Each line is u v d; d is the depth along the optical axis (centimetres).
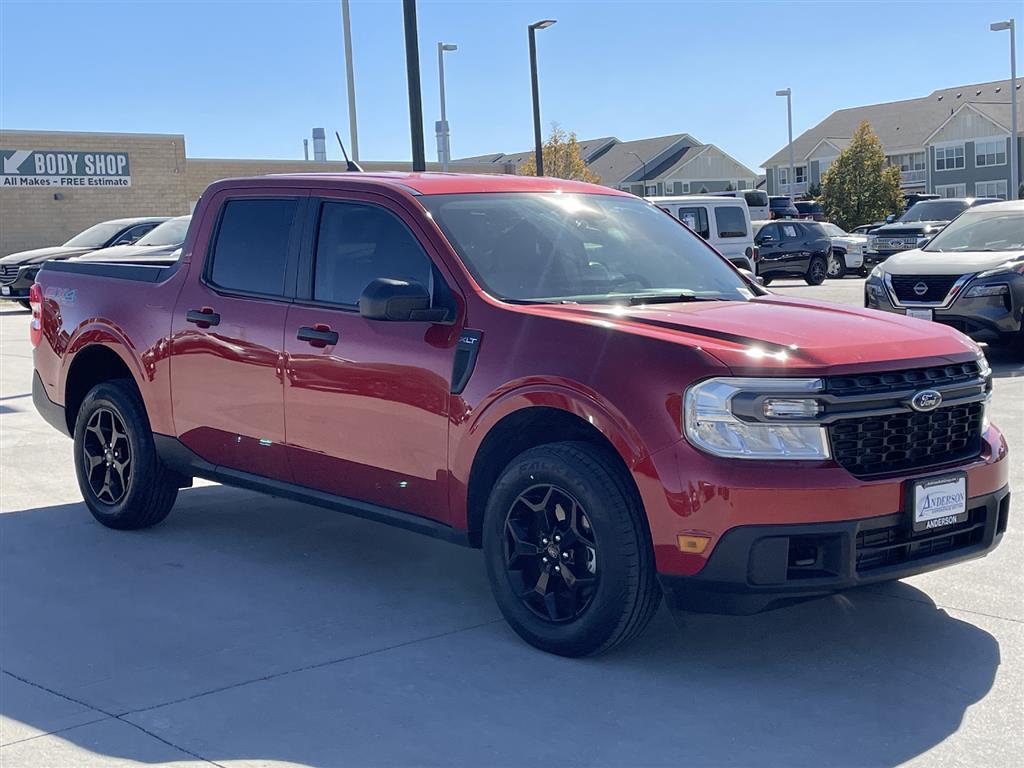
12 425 978
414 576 543
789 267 2848
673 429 395
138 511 614
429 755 353
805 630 459
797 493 383
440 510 470
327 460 510
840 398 392
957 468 419
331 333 502
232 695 400
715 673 416
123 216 3759
